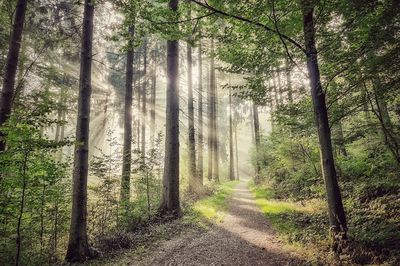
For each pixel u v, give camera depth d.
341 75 7.88
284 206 13.77
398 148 8.26
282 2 7.43
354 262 6.15
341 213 7.36
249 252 7.95
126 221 11.00
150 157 12.96
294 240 8.52
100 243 8.84
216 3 7.71
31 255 7.55
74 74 22.36
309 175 16.36
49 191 7.86
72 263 7.68
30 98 10.23
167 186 13.14
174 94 14.02
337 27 7.38
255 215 13.23
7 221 7.15
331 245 7.08
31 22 13.55
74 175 8.52
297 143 15.45
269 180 23.98
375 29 6.04
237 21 8.12
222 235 9.91
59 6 14.62
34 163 6.84
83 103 8.79
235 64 8.67
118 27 8.71
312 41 7.72
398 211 7.78
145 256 7.86
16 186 6.71
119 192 12.23
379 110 8.14
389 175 9.09
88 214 10.59
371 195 9.71
